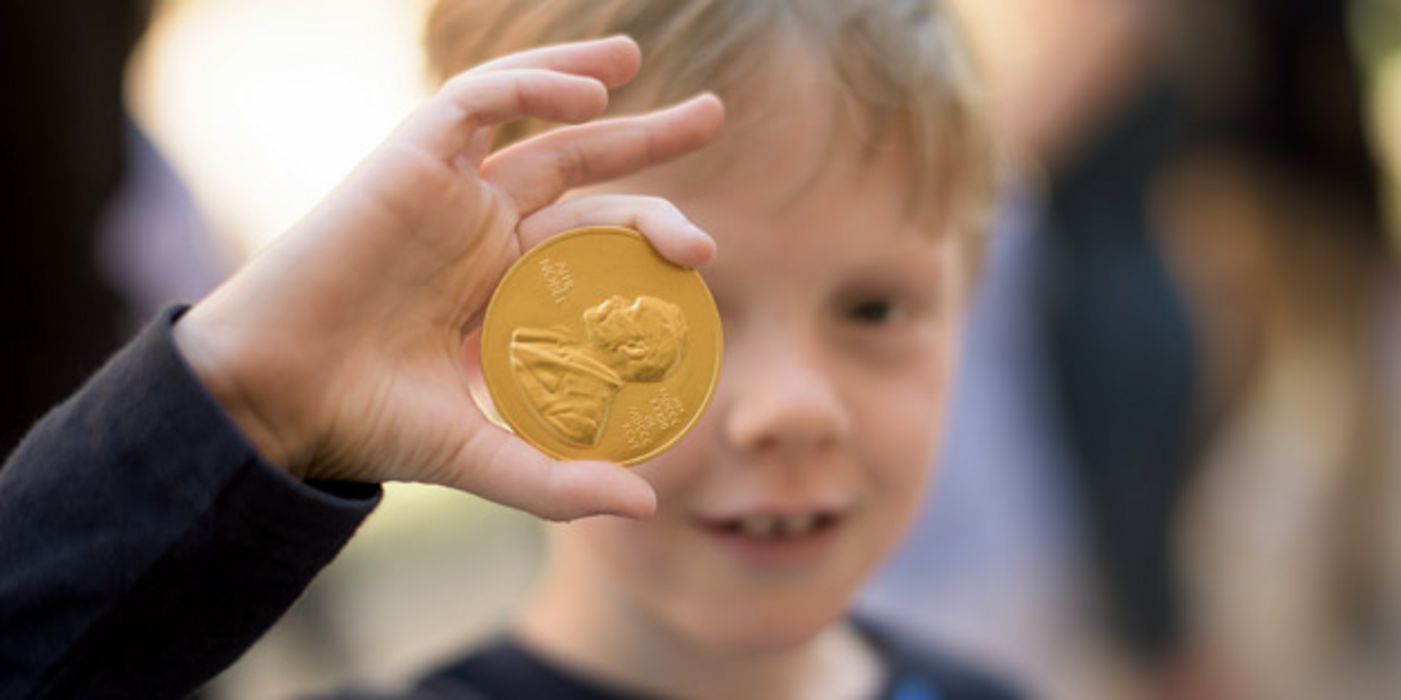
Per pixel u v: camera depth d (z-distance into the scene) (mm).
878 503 817
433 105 662
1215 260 1979
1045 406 1743
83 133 1130
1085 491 1798
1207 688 1993
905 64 802
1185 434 1852
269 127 2148
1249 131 2008
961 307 886
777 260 776
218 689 1247
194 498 638
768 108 771
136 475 641
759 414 770
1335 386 2230
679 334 699
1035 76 1820
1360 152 2076
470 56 813
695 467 785
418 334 669
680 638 864
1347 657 2289
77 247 1121
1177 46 1875
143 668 650
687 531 797
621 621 868
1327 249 2102
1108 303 1783
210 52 2068
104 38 1149
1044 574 1687
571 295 692
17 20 1088
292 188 2055
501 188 691
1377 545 2312
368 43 2410
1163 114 1846
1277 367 2240
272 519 643
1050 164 1814
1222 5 1948
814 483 792
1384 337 2246
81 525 643
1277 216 2029
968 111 851
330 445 660
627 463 697
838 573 812
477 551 2510
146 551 640
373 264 657
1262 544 2434
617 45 684
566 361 691
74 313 1129
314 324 652
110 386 648
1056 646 1718
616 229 696
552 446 690
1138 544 1825
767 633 806
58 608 642
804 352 782
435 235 663
